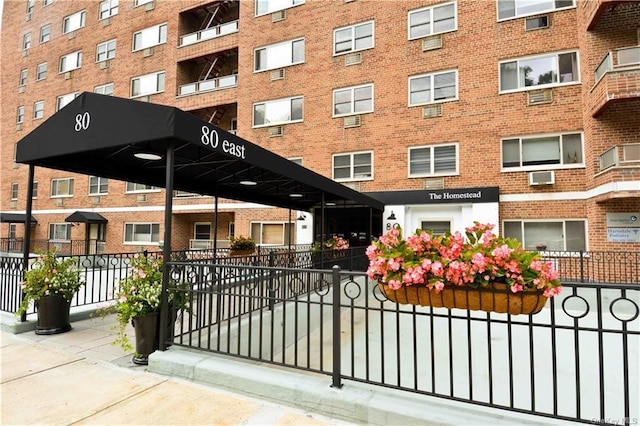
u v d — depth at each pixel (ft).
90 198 66.18
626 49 28.25
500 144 38.68
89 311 18.86
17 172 76.84
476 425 8.15
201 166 21.56
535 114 37.42
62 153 14.71
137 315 12.73
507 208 37.81
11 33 80.48
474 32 40.65
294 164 20.77
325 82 48.11
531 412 8.18
